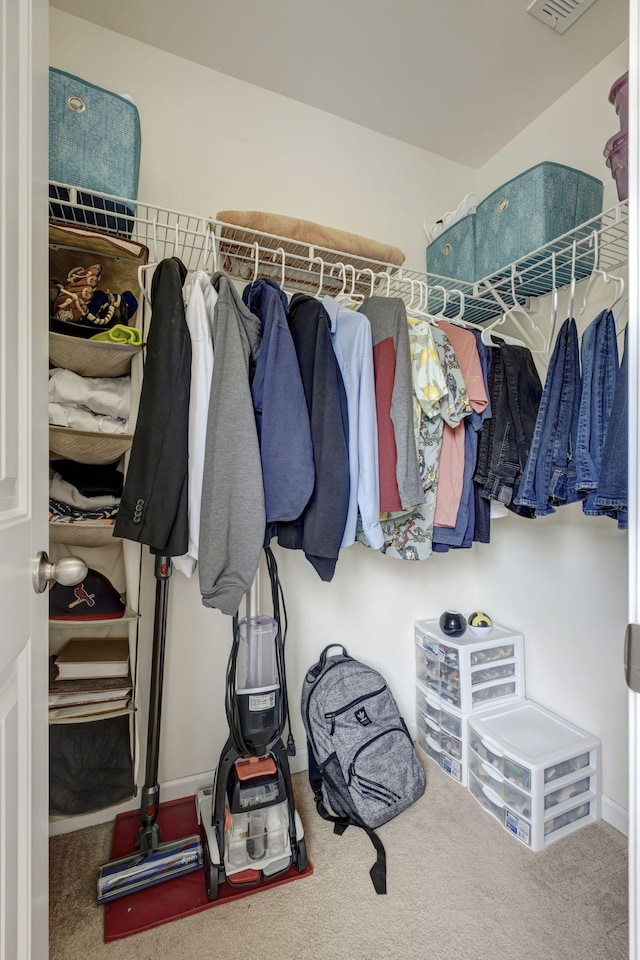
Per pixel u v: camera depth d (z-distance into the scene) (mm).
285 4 1420
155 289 1115
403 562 1990
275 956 1071
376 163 1954
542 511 1264
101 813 1470
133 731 1316
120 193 1225
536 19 1461
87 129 1185
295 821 1318
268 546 1279
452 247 1851
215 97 1657
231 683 1308
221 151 1663
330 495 1125
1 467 562
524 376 1492
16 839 585
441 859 1347
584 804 1490
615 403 1050
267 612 1721
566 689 1700
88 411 1266
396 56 1597
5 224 569
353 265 1629
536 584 1834
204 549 1040
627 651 564
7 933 549
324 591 1823
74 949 1083
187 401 1073
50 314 1180
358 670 1720
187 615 1584
